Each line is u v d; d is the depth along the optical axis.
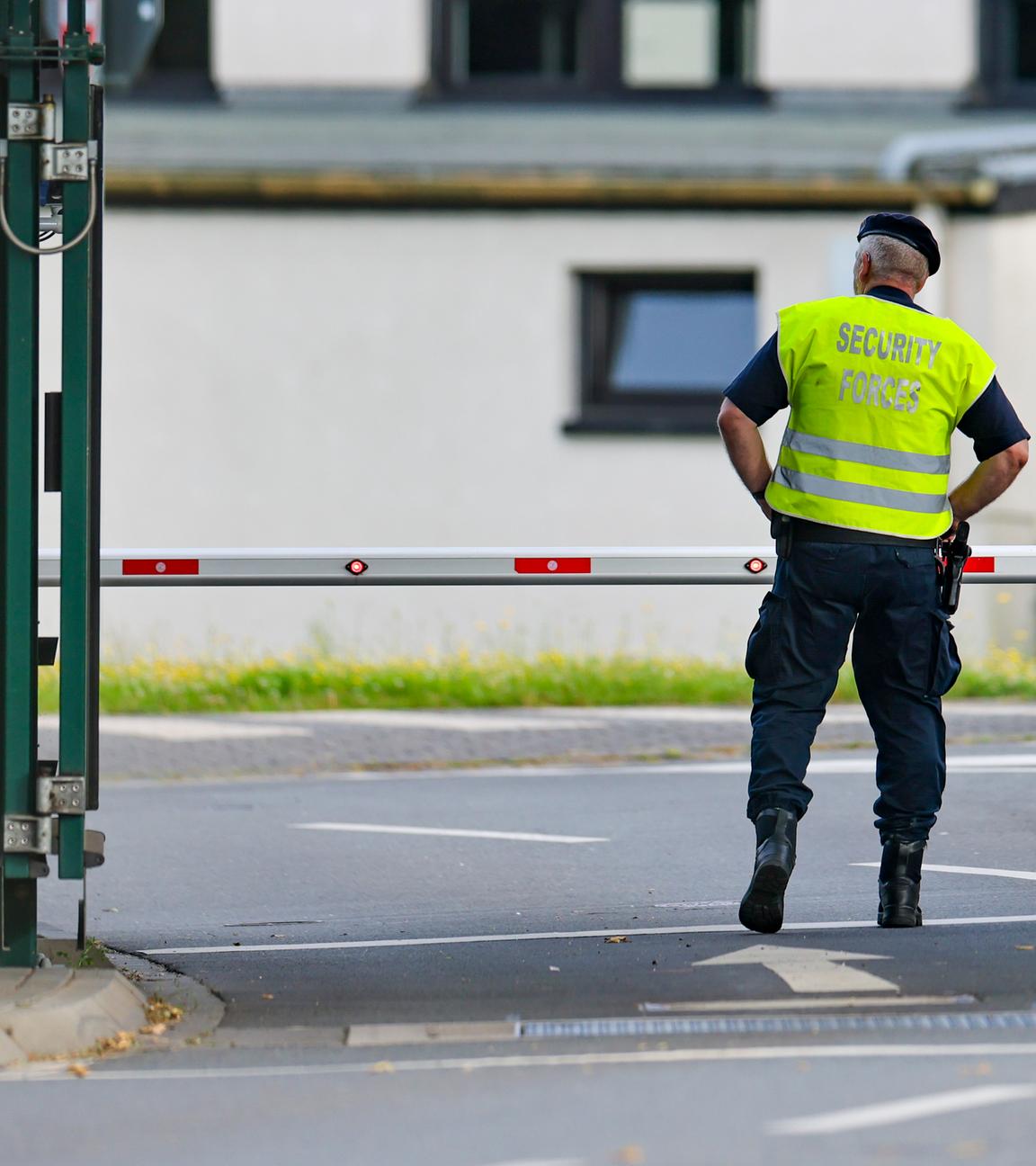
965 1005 21.44
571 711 49.72
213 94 72.38
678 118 72.25
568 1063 19.56
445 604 67.44
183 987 23.59
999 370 67.81
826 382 24.97
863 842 33.19
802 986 22.39
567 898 29.31
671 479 68.38
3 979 21.98
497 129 71.44
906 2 72.12
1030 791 37.81
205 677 53.84
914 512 25.03
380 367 68.50
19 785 22.31
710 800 37.81
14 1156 16.92
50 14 41.28
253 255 68.31
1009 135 66.94
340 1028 21.48
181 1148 17.05
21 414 21.88
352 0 72.00
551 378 68.38
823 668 25.31
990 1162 15.80
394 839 34.72
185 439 68.62
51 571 29.25
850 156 69.25
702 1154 16.27
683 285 69.38
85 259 21.83
